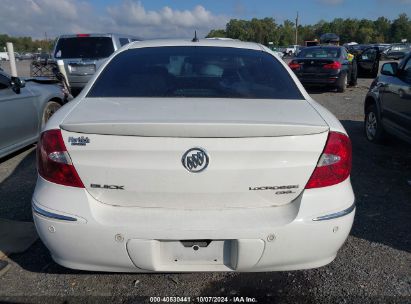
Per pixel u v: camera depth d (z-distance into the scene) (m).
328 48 13.42
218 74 2.89
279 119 2.22
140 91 2.70
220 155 2.08
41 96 5.73
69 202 2.14
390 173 4.85
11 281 2.63
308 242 2.17
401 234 3.31
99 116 2.25
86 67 9.62
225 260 2.19
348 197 2.26
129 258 2.14
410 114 4.94
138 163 2.09
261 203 2.17
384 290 2.58
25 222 3.43
